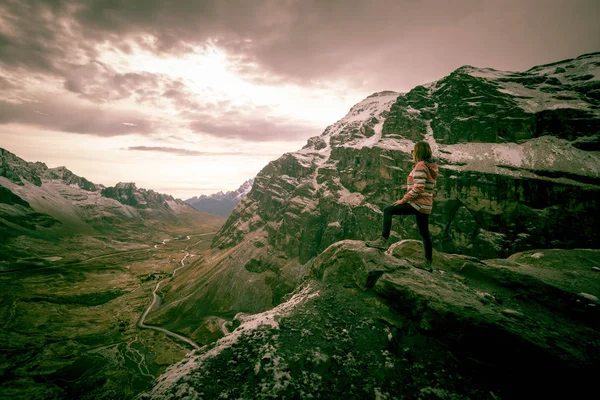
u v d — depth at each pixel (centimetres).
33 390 8238
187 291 16650
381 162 13812
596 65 12362
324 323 771
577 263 1160
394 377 585
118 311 15150
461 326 645
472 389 549
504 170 8950
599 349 550
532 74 14812
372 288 902
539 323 658
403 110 16062
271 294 15112
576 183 7444
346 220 14838
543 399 505
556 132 9606
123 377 8969
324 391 542
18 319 13075
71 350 10781
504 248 8112
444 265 1106
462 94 13525
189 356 660
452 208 9756
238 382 550
